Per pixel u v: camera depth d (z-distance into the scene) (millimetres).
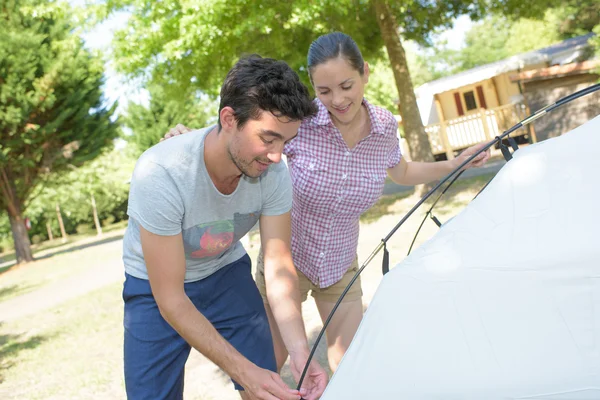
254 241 10367
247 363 2053
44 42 17797
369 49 12219
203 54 10070
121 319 6793
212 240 2154
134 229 2262
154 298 2189
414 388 1573
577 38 20828
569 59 19344
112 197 37375
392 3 10484
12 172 18703
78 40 12461
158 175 1945
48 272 14867
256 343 2410
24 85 17156
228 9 9625
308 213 2686
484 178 12094
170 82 11781
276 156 1810
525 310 1550
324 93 2426
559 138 1744
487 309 1578
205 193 2020
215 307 2371
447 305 1615
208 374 4184
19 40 16719
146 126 30141
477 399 1523
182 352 2285
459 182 12164
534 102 15609
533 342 1524
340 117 2471
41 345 6215
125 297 2277
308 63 2445
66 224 38469
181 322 2025
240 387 2352
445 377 1554
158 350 2230
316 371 2199
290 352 2229
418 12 11719
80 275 12602
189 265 2279
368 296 5051
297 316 2283
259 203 2203
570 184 1641
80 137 19219
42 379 4930
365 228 9383
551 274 1550
